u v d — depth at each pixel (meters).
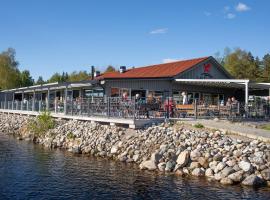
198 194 13.53
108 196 13.52
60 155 21.67
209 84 31.59
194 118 24.61
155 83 31.00
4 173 17.05
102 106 25.56
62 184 15.14
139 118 22.86
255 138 18.06
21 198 13.37
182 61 36.84
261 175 14.98
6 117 43.88
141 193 13.80
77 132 25.25
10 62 85.44
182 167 16.75
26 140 29.03
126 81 30.20
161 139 19.45
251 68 72.81
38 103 37.47
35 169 17.86
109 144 21.72
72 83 31.05
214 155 16.59
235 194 13.48
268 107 28.94
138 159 19.00
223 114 26.25
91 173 16.95
